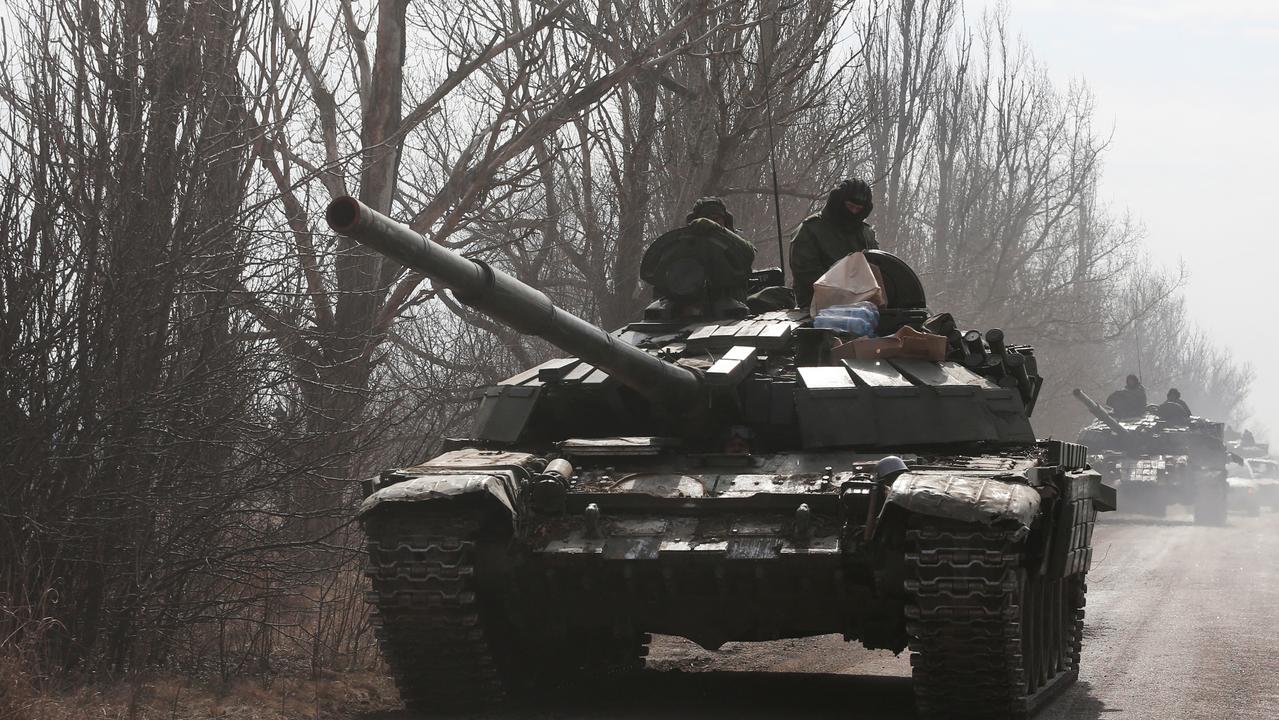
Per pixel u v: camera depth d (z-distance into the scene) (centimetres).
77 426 1015
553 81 1750
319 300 1245
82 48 1044
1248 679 1170
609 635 1173
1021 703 923
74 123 1032
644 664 1284
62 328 1006
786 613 970
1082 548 1155
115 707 895
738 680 1180
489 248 1738
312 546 1151
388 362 1495
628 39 1978
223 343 1068
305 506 1219
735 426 1085
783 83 2145
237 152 1123
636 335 1241
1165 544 2816
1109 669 1235
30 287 1000
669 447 1057
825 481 952
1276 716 990
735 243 1265
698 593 962
